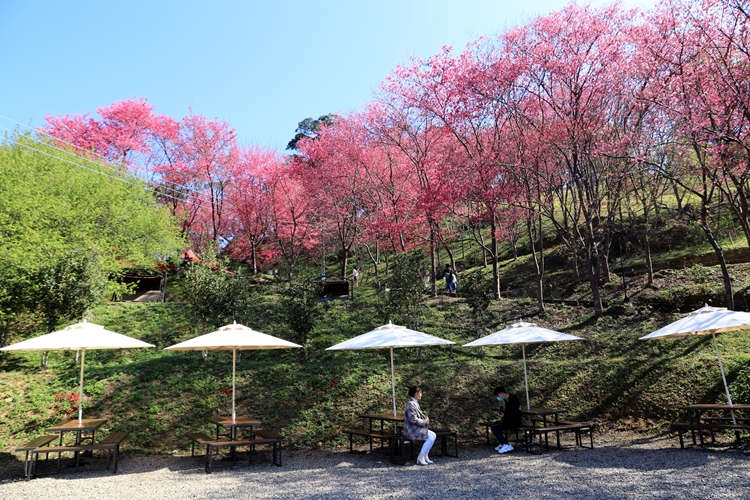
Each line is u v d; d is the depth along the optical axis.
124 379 13.24
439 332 18.34
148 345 10.39
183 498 6.91
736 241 21.84
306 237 35.12
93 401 12.20
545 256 27.39
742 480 6.61
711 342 14.57
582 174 18.81
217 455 10.28
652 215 25.81
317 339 17.48
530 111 20.48
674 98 14.10
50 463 9.61
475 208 22.08
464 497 6.47
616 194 19.28
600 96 17.73
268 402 12.50
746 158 13.09
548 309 19.83
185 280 16.22
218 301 15.40
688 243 23.23
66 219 20.09
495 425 10.18
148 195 28.25
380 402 12.70
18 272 15.77
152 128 33.66
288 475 8.43
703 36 13.69
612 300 19.59
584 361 14.43
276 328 18.39
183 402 12.32
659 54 14.51
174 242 27.25
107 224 22.86
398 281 17.11
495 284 22.58
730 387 11.56
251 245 35.03
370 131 26.52
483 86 19.53
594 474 7.51
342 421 11.90
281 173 33.06
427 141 24.95
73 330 9.90
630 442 10.31
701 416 11.14
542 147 18.72
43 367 14.18
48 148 24.62
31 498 7.10
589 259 18.75
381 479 7.86
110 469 9.13
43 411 11.70
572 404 12.61
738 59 13.17
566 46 17.77
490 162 19.50
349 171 28.38
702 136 13.26
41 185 20.94
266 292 22.53
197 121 33.56
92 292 15.72
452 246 37.91
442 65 21.47
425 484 7.36
